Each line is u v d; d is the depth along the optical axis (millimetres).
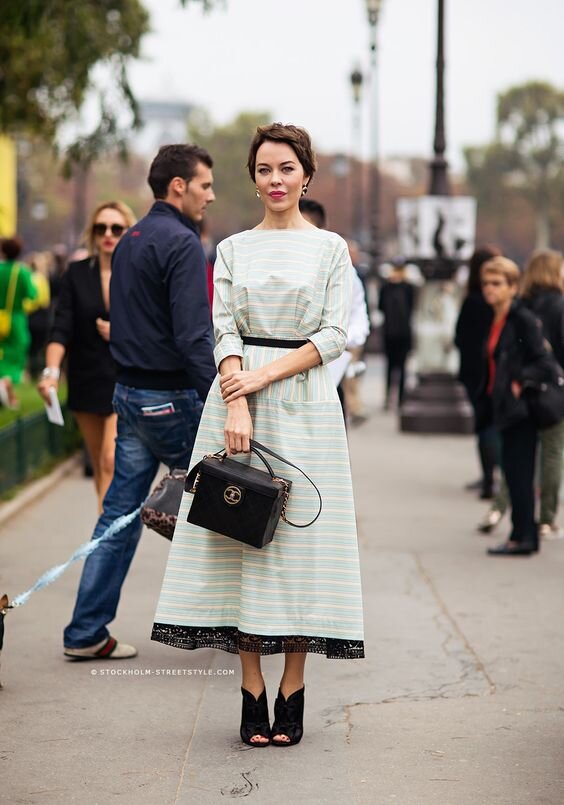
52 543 10531
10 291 18656
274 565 5586
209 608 5691
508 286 10188
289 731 5812
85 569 7098
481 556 10297
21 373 19047
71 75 18797
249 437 5508
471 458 16625
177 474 6652
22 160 49750
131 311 6891
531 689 6703
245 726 5816
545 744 5844
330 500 5605
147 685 6684
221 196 145000
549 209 142375
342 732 6000
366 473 15195
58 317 8984
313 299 5594
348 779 5383
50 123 20562
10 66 18531
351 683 6801
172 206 7004
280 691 5848
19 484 13117
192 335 6633
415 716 6246
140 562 9750
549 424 10125
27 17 13992
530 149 139375
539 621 8164
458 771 5488
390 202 137375
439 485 14281
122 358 6934
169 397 6879
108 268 9055
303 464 5586
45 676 6809
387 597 8836
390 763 5578
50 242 110562
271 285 5590
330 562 5598
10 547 10344
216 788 5266
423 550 10555
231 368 5586
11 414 18750
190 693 6566
